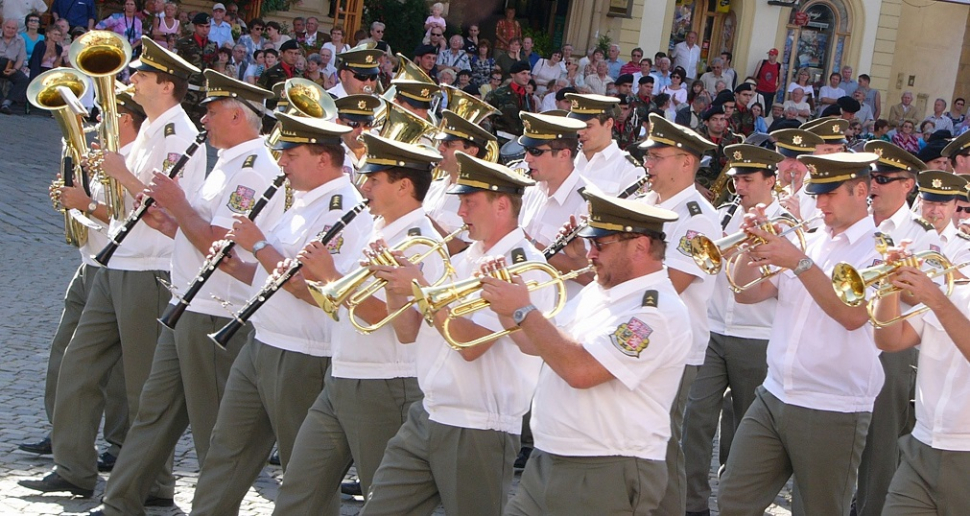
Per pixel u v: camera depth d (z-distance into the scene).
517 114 17.61
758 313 8.12
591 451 5.05
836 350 6.41
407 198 6.06
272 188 6.94
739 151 8.33
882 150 7.60
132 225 7.24
